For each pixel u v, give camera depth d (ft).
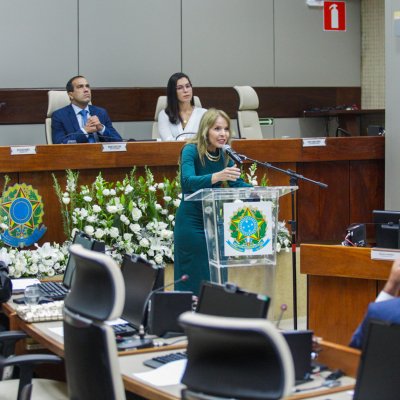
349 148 30.63
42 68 38.14
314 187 30.32
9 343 17.66
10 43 37.50
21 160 25.79
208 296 13.79
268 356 9.71
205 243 21.91
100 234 25.17
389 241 19.89
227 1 42.29
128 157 27.12
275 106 43.52
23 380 15.52
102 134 30.32
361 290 19.61
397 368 11.19
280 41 43.75
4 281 19.56
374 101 45.75
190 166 21.34
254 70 43.09
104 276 12.34
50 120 31.55
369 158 31.17
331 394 12.54
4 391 17.04
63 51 38.52
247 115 36.17
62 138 30.35
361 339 13.43
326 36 44.88
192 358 10.34
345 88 45.29
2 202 25.62
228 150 21.01
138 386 13.10
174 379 13.33
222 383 10.00
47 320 17.99
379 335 11.36
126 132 39.63
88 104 31.24
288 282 28.02
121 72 39.86
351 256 19.43
